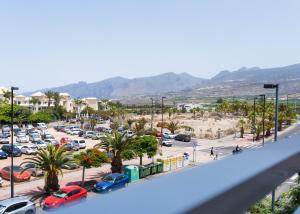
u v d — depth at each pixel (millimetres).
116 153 37156
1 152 52594
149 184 1082
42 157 30578
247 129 92938
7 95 124812
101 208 837
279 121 91500
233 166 1369
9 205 22547
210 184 1101
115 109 133375
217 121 124250
